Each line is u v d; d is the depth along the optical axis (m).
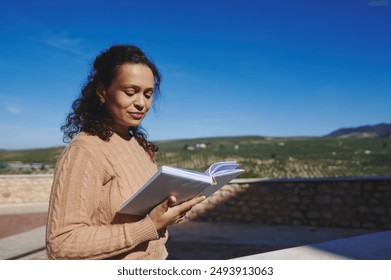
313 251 1.78
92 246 0.92
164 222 1.00
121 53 1.08
